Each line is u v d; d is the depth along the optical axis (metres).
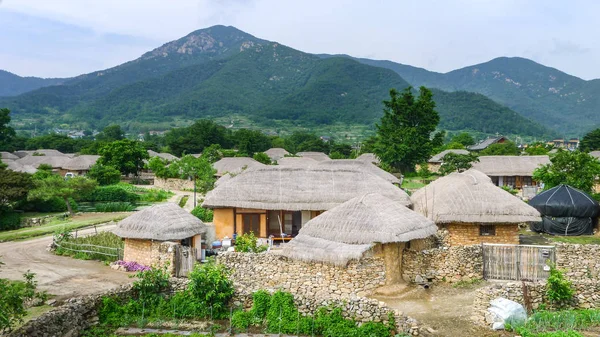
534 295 20.81
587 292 21.02
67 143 151.00
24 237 39.06
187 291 21.66
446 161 83.56
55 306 20.66
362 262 23.28
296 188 34.94
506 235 29.81
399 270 24.34
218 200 34.47
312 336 19.14
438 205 30.59
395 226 23.83
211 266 23.31
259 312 20.69
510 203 29.72
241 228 35.19
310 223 26.06
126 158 87.31
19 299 16.84
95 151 118.44
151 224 28.27
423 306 21.86
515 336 18.08
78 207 54.78
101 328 19.73
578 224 36.25
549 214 36.75
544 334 17.38
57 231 40.00
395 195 34.53
